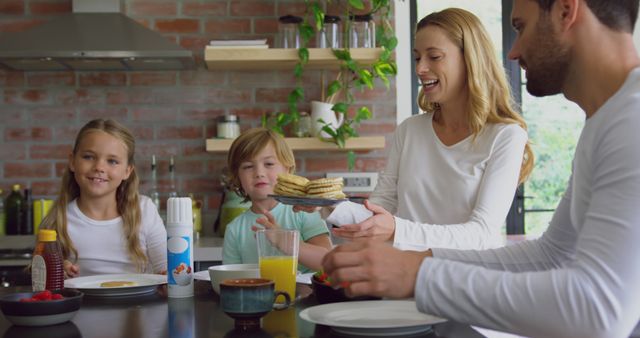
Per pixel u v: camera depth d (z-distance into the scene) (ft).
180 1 12.50
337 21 11.89
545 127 13.24
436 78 6.77
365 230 5.89
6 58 11.23
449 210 6.85
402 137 7.49
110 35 11.46
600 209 3.25
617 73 3.62
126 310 4.81
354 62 11.71
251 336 3.92
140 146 12.57
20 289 6.00
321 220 8.00
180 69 12.37
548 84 3.88
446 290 3.41
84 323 4.39
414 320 4.12
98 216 8.41
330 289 4.87
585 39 3.65
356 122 12.07
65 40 11.31
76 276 6.52
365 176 12.50
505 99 6.97
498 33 13.24
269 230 4.91
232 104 12.63
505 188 6.55
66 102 12.52
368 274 3.49
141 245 8.55
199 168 12.62
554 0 3.68
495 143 6.67
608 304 3.13
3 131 12.48
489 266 4.52
